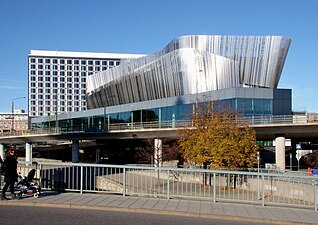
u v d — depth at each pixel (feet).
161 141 187.01
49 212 36.45
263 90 199.00
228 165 103.65
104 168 54.13
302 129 161.58
